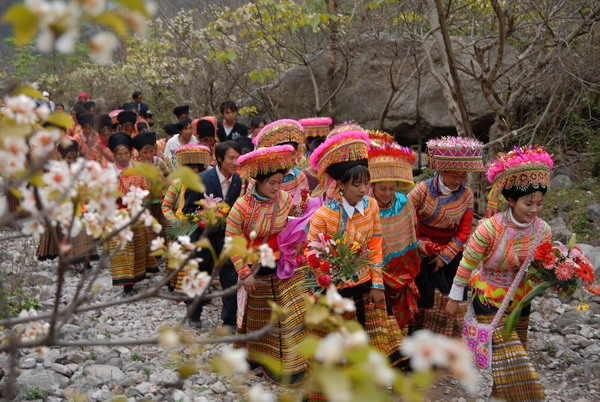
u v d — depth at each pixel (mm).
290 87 12469
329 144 4594
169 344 1992
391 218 5109
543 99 9484
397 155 5000
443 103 11141
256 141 6387
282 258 4844
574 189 9273
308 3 12367
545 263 4137
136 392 4598
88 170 2016
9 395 2084
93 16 1263
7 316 3520
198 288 2270
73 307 2131
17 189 1996
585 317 6074
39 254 8172
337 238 4516
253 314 5012
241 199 4895
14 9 1190
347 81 11984
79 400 2492
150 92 18141
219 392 4711
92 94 20312
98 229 2178
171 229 6027
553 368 5320
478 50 8016
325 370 1225
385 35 11500
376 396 1201
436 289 5434
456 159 5090
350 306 1846
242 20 10703
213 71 13688
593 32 8648
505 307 4316
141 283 7871
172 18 13945
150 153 7543
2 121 1854
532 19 8688
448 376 5066
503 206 8617
